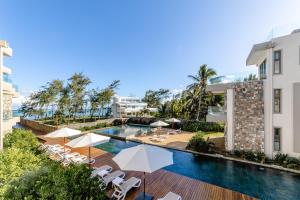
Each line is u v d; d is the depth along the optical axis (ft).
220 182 30.99
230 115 45.50
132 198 22.76
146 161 18.33
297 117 36.24
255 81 42.19
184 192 24.47
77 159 35.94
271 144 39.40
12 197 11.77
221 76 52.90
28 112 139.13
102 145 60.13
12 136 35.81
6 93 46.55
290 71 37.32
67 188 11.97
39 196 11.60
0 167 17.01
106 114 158.30
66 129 39.78
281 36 38.60
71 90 120.06
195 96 99.45
